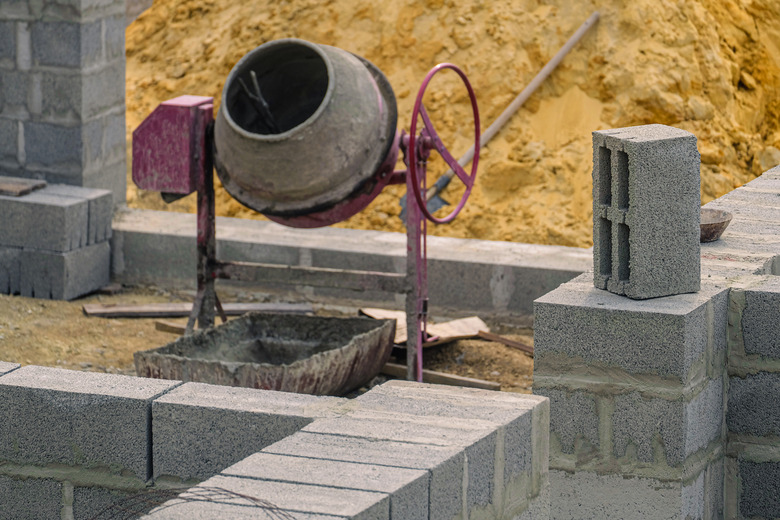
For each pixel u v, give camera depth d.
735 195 22.72
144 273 28.69
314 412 12.32
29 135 28.91
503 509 12.15
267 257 27.55
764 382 16.61
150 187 23.14
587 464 16.14
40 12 28.14
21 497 13.48
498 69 41.34
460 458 11.14
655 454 15.72
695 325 15.52
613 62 40.97
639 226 15.72
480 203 39.94
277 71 22.48
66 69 28.33
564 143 40.56
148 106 45.31
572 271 25.42
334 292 27.34
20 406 13.22
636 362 15.58
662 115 40.59
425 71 42.31
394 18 43.03
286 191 21.00
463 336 24.25
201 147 22.88
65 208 26.80
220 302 25.84
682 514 15.77
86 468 13.17
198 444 12.68
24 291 27.38
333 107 20.53
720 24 43.88
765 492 16.92
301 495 10.09
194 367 20.20
